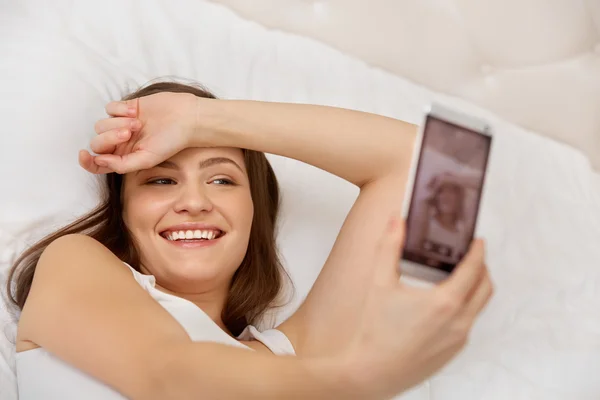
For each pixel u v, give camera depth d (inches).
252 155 48.8
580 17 68.3
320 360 28.4
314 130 45.1
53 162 49.9
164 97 44.1
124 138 42.1
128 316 32.1
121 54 57.7
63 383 35.6
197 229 42.7
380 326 27.1
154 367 29.5
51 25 56.2
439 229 27.4
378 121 46.3
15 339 43.2
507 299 55.6
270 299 50.1
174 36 60.3
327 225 54.9
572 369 48.7
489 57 71.0
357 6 68.0
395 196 44.6
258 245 49.4
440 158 27.6
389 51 69.7
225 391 28.0
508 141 66.5
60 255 37.4
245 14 66.3
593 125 71.3
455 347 28.6
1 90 51.3
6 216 47.5
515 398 47.3
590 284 57.0
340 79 64.2
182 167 43.1
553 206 62.7
